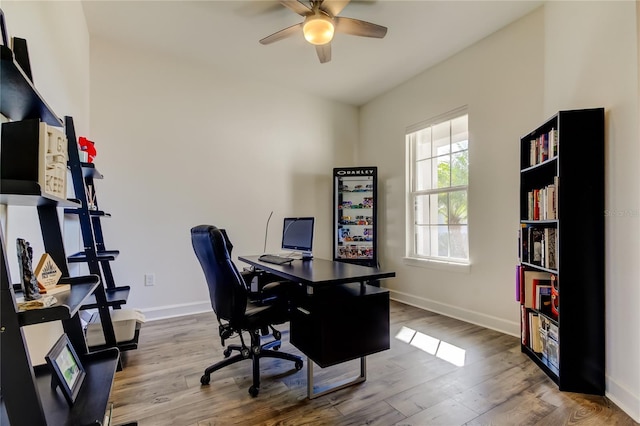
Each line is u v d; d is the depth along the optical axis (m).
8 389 0.79
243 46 3.19
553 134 2.04
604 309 1.80
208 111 3.56
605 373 1.79
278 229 4.01
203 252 1.88
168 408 1.69
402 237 4.02
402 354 2.37
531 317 2.29
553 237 2.06
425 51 3.28
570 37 2.22
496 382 1.96
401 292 3.99
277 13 2.71
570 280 1.85
